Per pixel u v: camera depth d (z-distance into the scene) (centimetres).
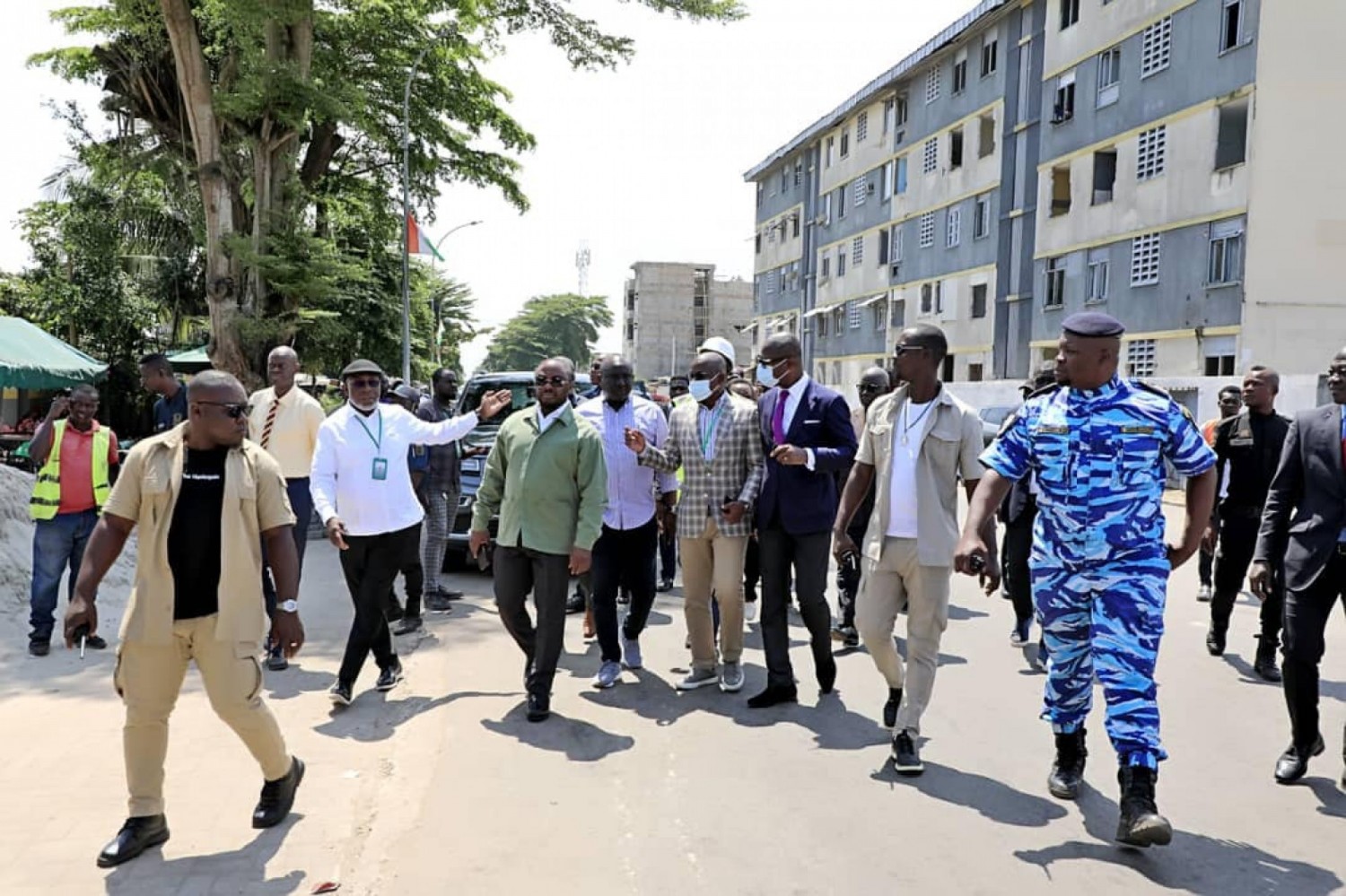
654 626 814
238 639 384
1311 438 470
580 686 626
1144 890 364
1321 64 2217
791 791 455
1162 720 570
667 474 674
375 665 670
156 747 386
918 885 367
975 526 416
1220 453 706
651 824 417
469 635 761
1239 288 2255
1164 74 2480
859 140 4225
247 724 391
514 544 563
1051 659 436
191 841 394
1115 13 2645
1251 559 697
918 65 3622
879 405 509
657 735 531
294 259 1648
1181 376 2434
